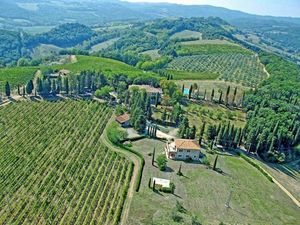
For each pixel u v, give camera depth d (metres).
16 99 188.62
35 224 95.75
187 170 126.81
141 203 103.69
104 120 169.38
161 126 168.00
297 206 115.88
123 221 95.50
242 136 157.38
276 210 110.50
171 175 121.75
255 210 108.25
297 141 172.62
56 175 118.44
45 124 157.88
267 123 169.62
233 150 152.12
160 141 149.88
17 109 172.50
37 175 118.19
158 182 115.19
